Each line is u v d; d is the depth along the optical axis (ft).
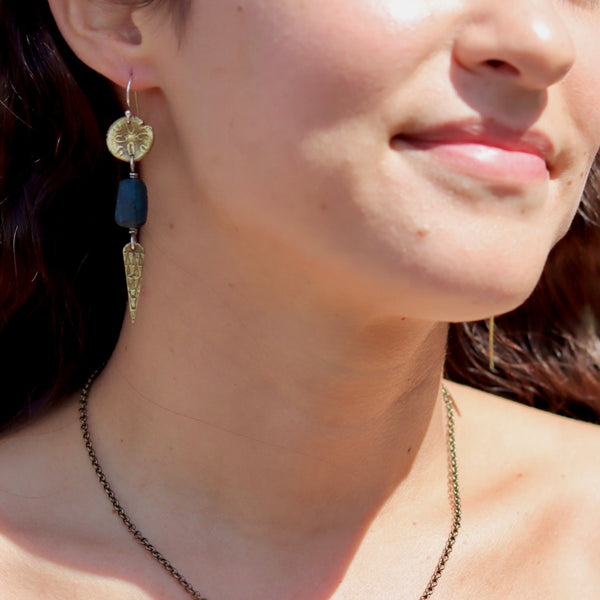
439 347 7.64
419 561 7.52
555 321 10.48
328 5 5.91
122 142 7.16
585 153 6.56
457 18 5.89
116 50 6.98
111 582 7.09
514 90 5.99
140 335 7.33
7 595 7.04
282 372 6.99
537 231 6.25
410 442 7.68
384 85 5.88
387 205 5.99
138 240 7.39
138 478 7.34
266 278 6.72
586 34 6.39
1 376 8.04
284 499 7.26
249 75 6.23
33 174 7.98
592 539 8.12
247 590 7.16
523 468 8.43
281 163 6.20
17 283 8.18
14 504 7.43
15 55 7.62
